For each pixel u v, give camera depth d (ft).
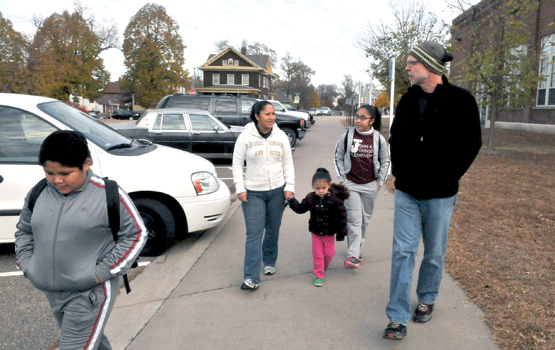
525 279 12.15
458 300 11.31
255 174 12.14
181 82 173.78
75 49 166.71
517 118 68.90
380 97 127.95
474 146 9.25
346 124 101.04
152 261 14.85
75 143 6.25
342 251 15.81
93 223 6.55
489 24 41.96
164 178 15.03
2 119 14.40
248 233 12.28
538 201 20.98
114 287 7.06
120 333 10.17
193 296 12.10
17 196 14.08
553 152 41.09
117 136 16.84
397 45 65.21
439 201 9.55
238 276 13.48
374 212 20.94
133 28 170.30
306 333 10.06
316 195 12.24
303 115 81.56
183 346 9.61
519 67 40.22
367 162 13.43
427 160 9.35
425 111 9.27
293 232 18.06
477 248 14.75
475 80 42.47
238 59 202.59
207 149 34.99
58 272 6.53
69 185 6.39
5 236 14.20
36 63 160.56
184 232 15.66
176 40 172.04
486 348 9.21
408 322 10.37
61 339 6.75
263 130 12.12
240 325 10.48
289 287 12.61
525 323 9.86
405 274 9.57
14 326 10.76
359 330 10.18
